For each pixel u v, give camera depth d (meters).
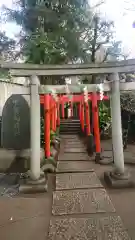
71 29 10.57
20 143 8.17
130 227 3.86
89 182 6.39
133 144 12.95
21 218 4.31
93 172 7.50
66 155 10.55
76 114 28.52
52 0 9.91
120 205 4.77
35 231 3.82
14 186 6.19
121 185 5.81
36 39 9.41
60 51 9.91
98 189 5.79
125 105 12.95
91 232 3.74
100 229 3.82
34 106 5.94
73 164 8.74
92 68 5.94
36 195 5.51
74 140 15.45
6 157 7.61
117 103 6.07
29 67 5.82
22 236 3.67
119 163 6.02
